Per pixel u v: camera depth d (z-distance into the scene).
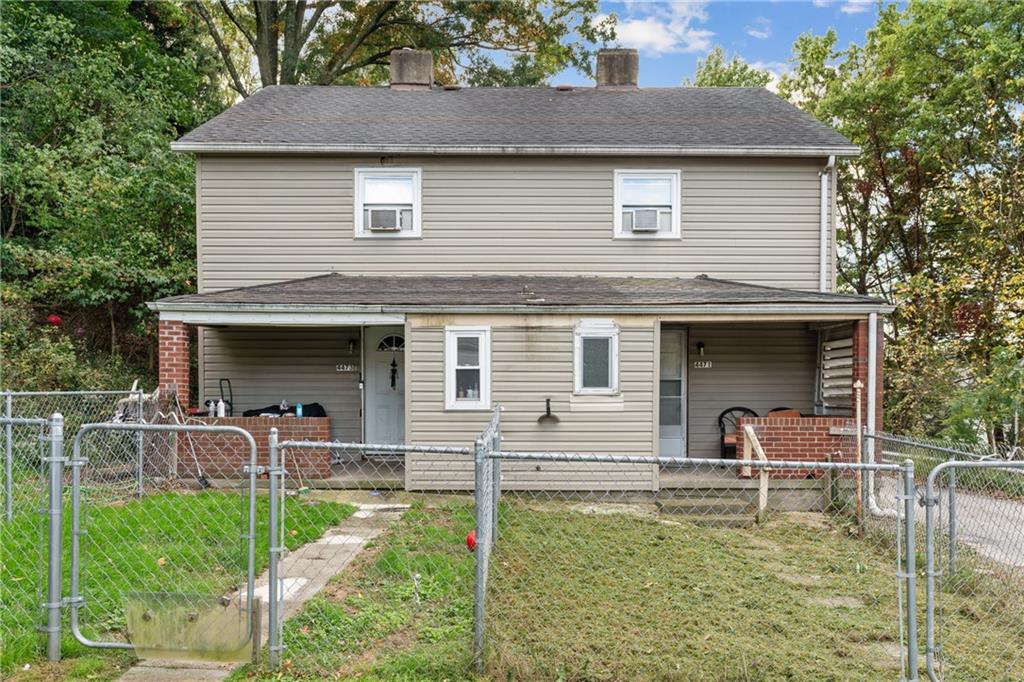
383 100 15.12
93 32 18.89
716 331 12.90
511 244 12.97
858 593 6.26
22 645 4.55
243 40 28.38
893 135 18.41
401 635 4.96
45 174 15.24
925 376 15.22
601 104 15.12
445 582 6.03
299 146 12.55
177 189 15.69
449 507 8.88
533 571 6.48
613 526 8.28
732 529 8.59
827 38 21.86
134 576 5.89
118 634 4.86
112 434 10.76
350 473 10.82
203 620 4.41
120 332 17.22
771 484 10.03
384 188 12.95
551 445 10.27
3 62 15.62
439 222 12.95
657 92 16.03
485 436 5.98
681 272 12.98
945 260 18.92
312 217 12.83
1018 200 15.84
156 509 8.08
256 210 12.81
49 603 4.55
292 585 5.96
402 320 10.25
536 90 16.08
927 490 4.32
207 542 7.02
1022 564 7.12
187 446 10.21
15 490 8.58
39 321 15.97
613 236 12.98
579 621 5.30
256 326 12.66
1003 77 16.78
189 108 20.39
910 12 18.41
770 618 5.54
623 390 10.27
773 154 12.77
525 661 4.46
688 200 12.98
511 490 10.19
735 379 12.87
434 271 12.91
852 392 10.71
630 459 4.51
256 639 4.46
